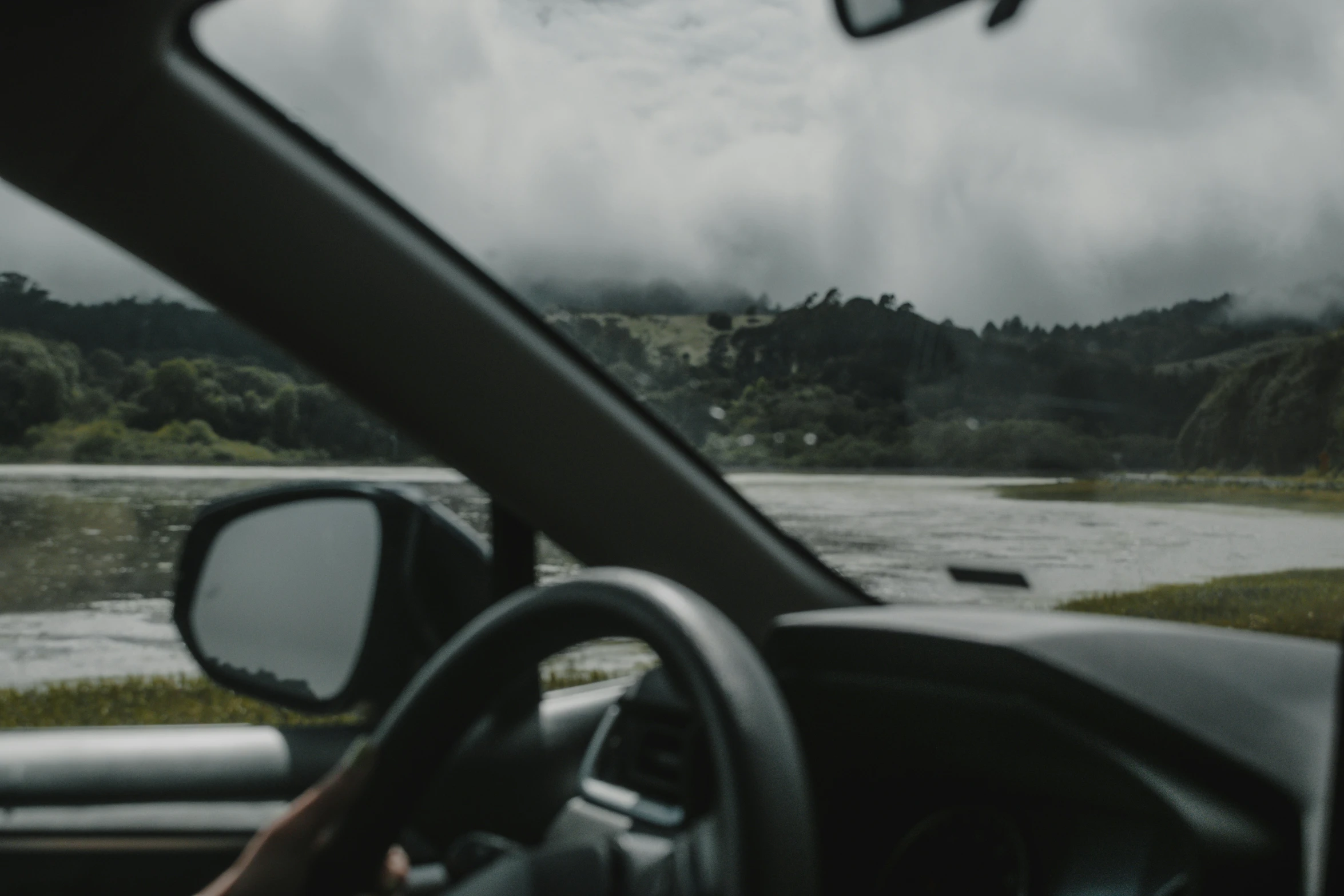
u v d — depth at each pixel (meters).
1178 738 1.09
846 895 1.38
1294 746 1.08
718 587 1.98
